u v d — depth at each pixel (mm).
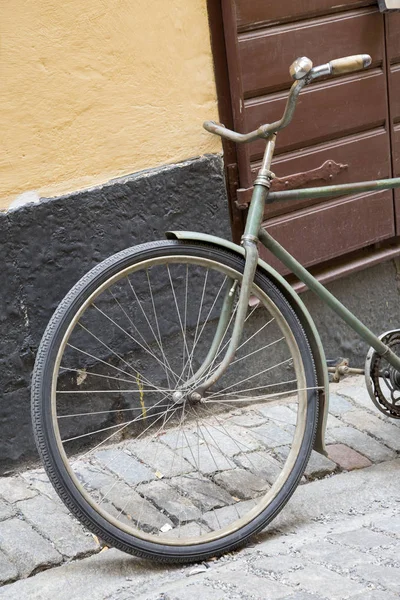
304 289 4324
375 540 3123
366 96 4344
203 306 4082
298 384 3398
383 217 4523
